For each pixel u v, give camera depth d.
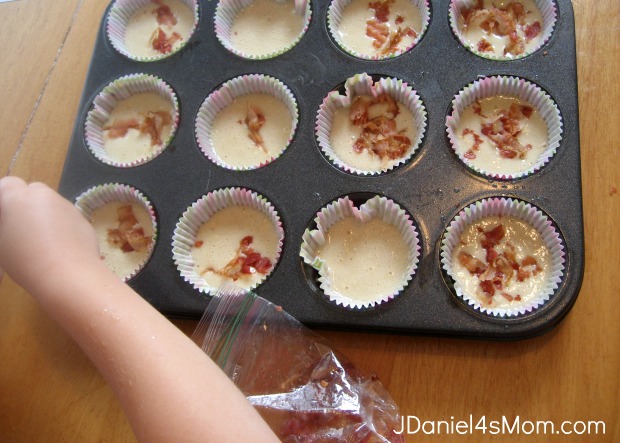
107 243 0.35
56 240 0.25
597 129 0.31
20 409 0.31
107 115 0.39
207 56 0.37
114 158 0.37
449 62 0.34
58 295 0.23
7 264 0.25
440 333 0.28
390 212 0.31
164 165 0.35
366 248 0.32
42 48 0.41
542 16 0.35
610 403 0.26
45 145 0.38
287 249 0.31
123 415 0.30
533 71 0.33
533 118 0.33
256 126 0.37
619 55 0.33
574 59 0.32
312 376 0.29
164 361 0.21
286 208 0.32
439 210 0.31
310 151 0.34
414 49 0.35
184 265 0.33
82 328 0.22
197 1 0.39
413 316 0.29
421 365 0.29
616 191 0.30
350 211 0.32
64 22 0.41
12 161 0.38
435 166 0.32
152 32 0.41
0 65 0.41
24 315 0.33
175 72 0.37
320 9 0.37
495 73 0.33
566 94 0.32
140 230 0.35
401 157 0.34
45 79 0.40
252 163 0.36
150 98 0.39
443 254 0.30
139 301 0.23
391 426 0.27
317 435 0.27
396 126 0.35
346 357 0.29
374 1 0.38
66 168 0.36
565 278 0.28
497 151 0.33
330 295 0.30
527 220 0.30
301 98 0.35
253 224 0.34
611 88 0.32
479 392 0.28
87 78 0.38
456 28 0.35
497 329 0.28
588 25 0.34
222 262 0.33
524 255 0.30
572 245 0.28
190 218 0.34
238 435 0.20
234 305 0.30
